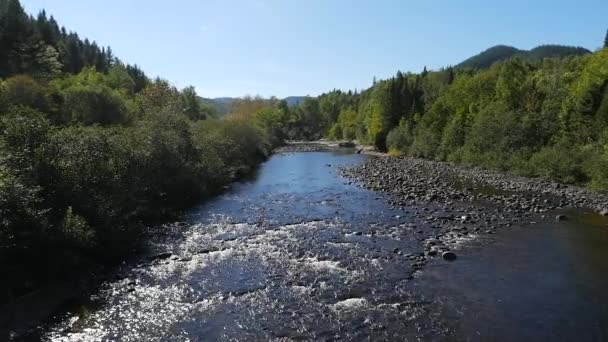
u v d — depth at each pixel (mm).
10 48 81312
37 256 13094
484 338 10133
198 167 31125
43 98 47375
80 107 49688
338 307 11945
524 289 13125
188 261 16047
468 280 13914
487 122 48812
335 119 153625
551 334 10297
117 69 102438
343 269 15062
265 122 92750
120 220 17594
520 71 59219
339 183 37562
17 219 12281
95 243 14961
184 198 27422
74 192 15789
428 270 14906
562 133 40750
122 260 16109
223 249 17562
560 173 35125
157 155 25906
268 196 31031
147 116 38531
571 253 16594
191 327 10844
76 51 112438
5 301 11625
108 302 12312
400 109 81875
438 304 12094
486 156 46844
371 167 50250
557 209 24984
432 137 63125
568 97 42969
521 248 17359
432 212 24500
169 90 58531
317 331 10555
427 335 10297
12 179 12531
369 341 10031
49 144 15656
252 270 15016
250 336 10336
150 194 23750
